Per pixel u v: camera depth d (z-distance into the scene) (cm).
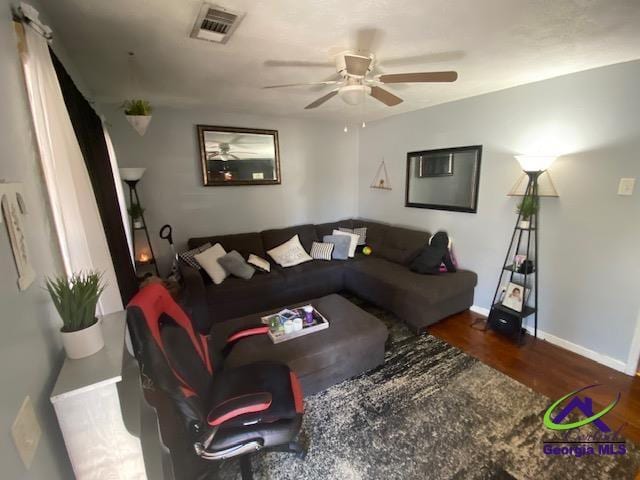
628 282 221
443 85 270
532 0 135
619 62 211
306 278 355
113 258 171
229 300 311
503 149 287
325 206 467
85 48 180
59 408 85
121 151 320
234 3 136
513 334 273
